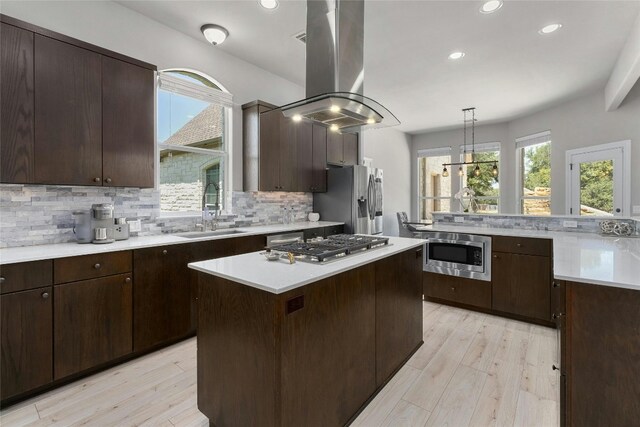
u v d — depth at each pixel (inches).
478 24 117.0
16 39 79.6
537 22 115.6
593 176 189.9
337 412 64.1
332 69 89.4
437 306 143.0
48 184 85.7
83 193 101.7
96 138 94.0
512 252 125.3
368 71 158.9
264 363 53.4
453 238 139.6
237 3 106.9
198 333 66.9
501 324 122.1
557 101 204.4
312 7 92.8
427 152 300.5
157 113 120.9
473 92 188.4
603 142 183.9
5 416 69.2
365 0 102.1
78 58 90.4
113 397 76.2
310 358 57.5
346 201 174.7
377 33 123.0
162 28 120.7
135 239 104.3
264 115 145.3
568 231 131.1
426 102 205.5
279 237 137.1
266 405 53.3
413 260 97.4
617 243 97.3
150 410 71.6
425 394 77.9
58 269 77.9
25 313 73.1
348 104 84.9
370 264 75.4
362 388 72.1
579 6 106.1
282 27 121.3
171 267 100.7
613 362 56.1
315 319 58.6
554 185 214.5
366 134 248.2
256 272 60.8
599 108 185.8
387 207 274.4
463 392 78.6
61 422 67.5
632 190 170.7
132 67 102.3
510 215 146.6
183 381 83.2
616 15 111.3
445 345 104.2
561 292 61.9
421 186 307.6
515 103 208.2
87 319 82.8
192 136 135.5
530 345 103.8
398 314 88.4
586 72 160.4
